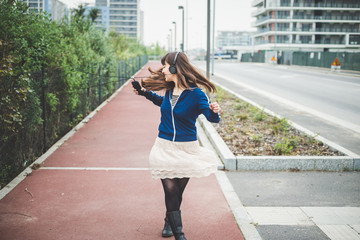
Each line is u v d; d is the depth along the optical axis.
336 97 16.55
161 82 3.24
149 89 3.31
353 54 36.81
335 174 5.79
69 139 8.04
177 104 3.11
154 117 11.23
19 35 6.52
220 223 3.93
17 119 5.10
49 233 3.66
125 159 6.46
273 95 17.39
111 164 6.13
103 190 4.89
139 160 6.41
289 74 33.50
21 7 6.94
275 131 8.38
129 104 14.20
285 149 6.60
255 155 6.47
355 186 5.23
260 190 5.04
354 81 24.97
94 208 4.30
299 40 89.50
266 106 13.68
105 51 16.19
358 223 4.00
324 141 7.39
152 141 7.95
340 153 6.55
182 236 3.08
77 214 4.12
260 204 4.55
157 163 3.12
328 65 42.66
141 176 5.49
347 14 89.31
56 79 7.97
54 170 5.75
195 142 3.21
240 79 27.81
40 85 6.86
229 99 15.32
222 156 6.21
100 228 3.79
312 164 5.98
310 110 12.72
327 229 3.85
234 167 5.93
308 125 9.88
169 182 3.17
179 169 3.09
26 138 6.25
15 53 5.64
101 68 14.38
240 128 9.08
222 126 9.34
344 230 3.83
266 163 5.95
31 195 4.68
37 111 6.36
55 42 8.34
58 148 7.21
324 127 9.59
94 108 13.05
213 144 7.36
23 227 3.79
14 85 5.46
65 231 3.71
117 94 17.70
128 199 4.58
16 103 5.30
